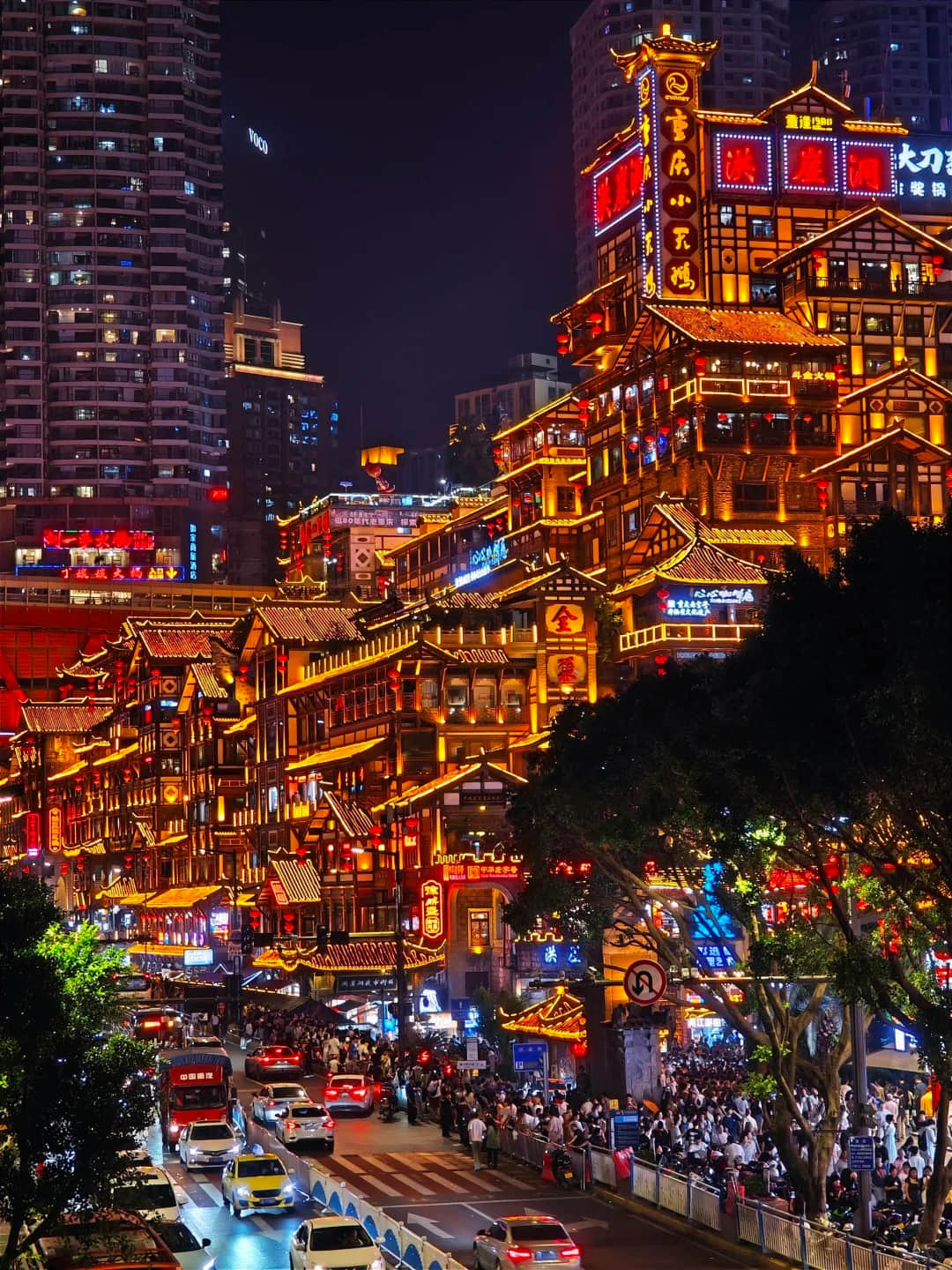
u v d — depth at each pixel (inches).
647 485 4640.8
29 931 1471.5
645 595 4227.4
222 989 4259.4
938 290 4793.3
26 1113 1352.1
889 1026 2613.2
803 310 4719.5
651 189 4864.7
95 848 6510.8
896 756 1414.9
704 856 2150.6
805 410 4471.0
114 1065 1389.0
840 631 1497.3
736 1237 1900.8
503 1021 3006.9
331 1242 1724.9
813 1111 2326.5
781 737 1496.1
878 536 1526.8
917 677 1334.9
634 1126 2236.7
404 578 6368.1
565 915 2260.1
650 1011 2546.8
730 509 4411.9
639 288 4963.1
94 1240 1438.2
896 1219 1847.9
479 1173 2397.9
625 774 1952.5
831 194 4909.0
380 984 3622.0
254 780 5226.4
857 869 1763.0
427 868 3927.2
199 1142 2458.2
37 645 7726.4
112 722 6717.5
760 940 1920.5
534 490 5172.2
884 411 4544.8
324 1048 3479.3
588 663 4271.7
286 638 5004.9
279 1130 2628.0
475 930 3809.1
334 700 4626.0
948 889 1552.7
